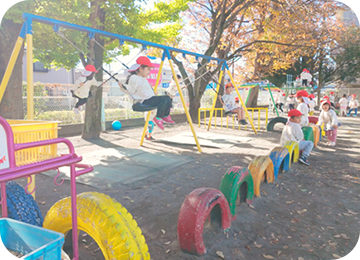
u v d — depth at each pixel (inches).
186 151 313.0
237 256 108.3
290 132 261.9
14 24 296.0
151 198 167.5
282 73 1221.7
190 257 106.5
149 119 350.3
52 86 649.0
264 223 137.7
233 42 784.3
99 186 187.8
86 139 400.2
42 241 62.2
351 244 120.6
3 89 176.9
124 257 75.0
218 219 126.0
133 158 274.7
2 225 67.4
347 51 1190.9
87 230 79.8
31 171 64.6
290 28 647.8
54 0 295.4
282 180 208.5
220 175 217.9
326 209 157.8
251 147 337.4
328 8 586.2
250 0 605.3
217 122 640.4
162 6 447.2
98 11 371.9
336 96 1362.0
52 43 332.8
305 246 117.3
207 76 611.8
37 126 102.7
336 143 376.2
